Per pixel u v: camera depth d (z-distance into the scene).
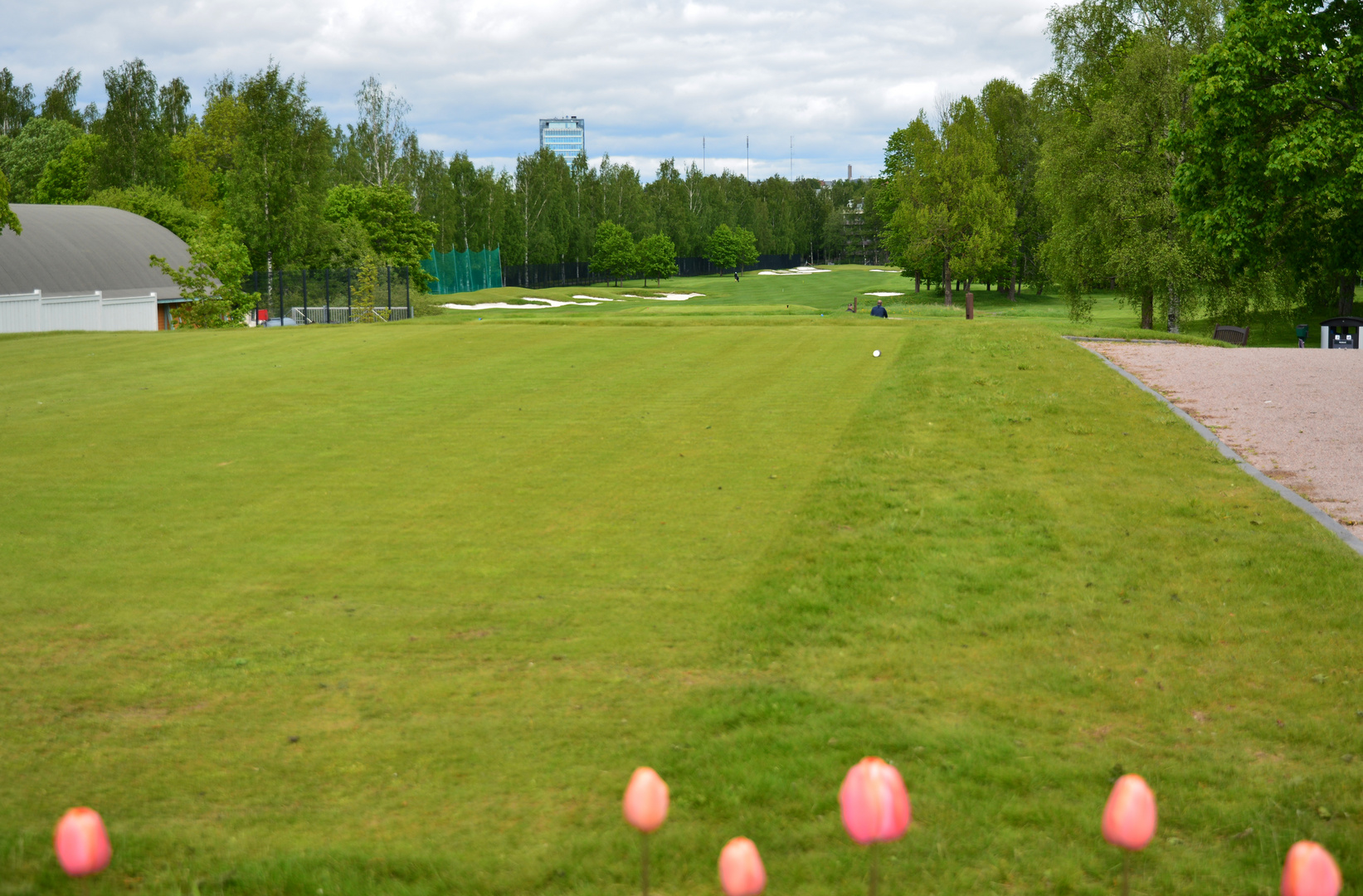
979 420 14.24
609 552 9.02
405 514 10.36
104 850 2.15
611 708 5.90
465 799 4.85
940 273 88.19
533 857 4.26
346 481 11.80
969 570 8.17
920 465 11.82
